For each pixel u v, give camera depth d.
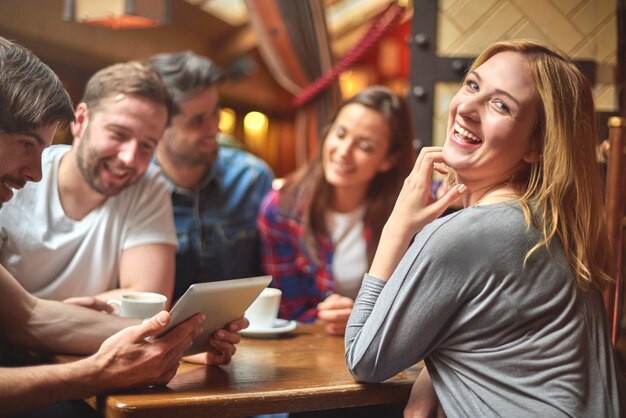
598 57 2.69
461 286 1.46
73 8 2.48
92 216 2.09
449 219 1.49
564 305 1.47
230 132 8.05
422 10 2.81
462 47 2.80
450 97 2.82
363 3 8.53
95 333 1.76
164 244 2.17
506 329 1.46
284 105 8.79
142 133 2.02
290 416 1.95
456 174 1.62
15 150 1.55
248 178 2.92
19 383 1.44
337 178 2.62
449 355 1.51
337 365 1.78
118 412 1.39
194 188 2.81
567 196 1.51
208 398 1.45
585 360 1.46
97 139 2.01
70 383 1.46
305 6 3.65
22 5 4.33
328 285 2.72
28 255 2.00
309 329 2.25
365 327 1.54
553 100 1.50
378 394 1.60
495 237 1.45
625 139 1.89
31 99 1.53
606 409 1.45
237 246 2.85
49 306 1.78
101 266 2.09
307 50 3.69
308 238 2.71
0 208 1.79
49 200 2.04
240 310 1.72
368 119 2.59
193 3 6.29
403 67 8.76
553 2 2.73
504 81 1.51
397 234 1.59
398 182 2.70
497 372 1.46
